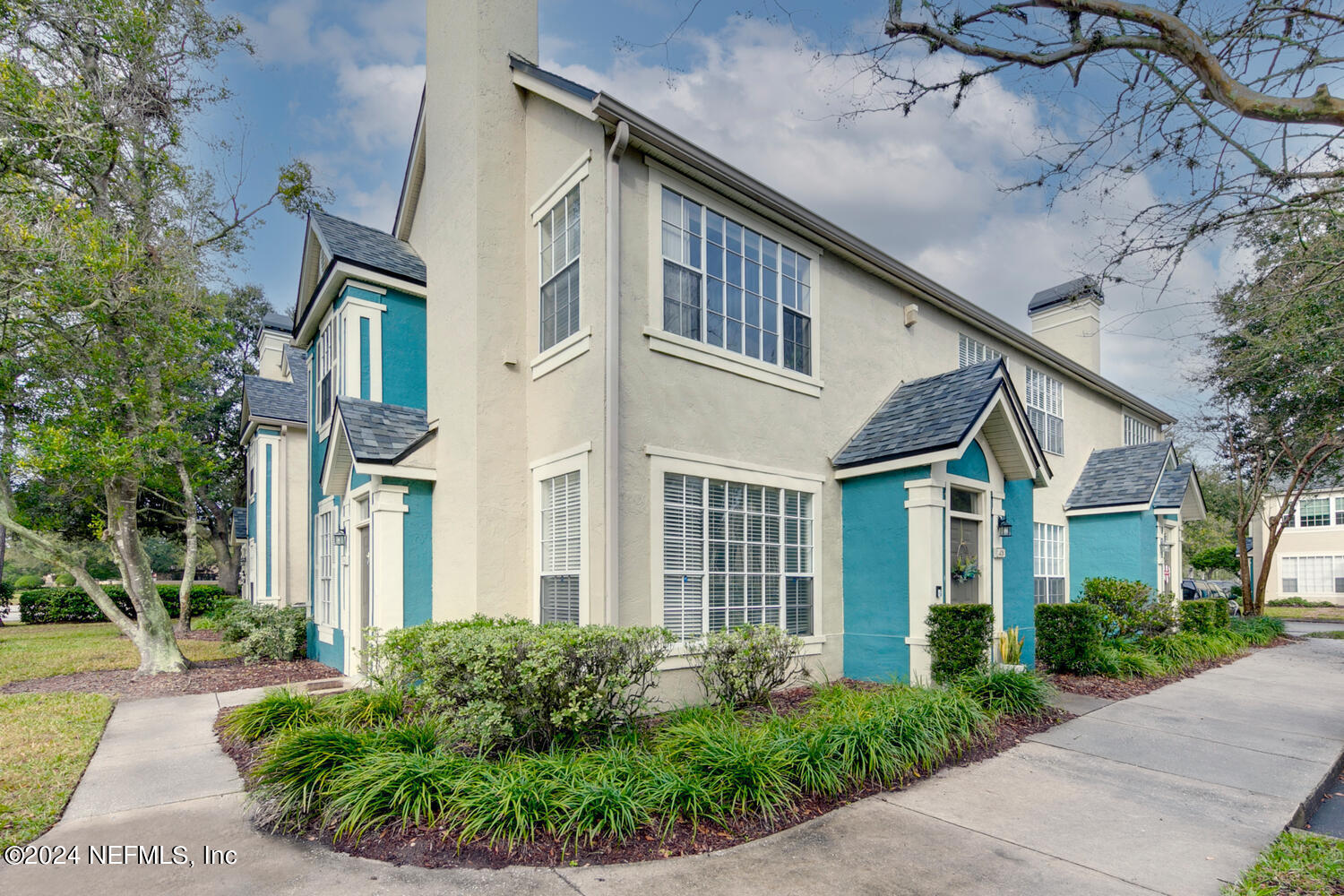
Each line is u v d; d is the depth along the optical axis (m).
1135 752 6.40
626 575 6.95
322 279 10.47
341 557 10.04
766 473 8.48
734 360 8.24
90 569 35.12
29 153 9.93
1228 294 6.65
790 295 9.18
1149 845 4.41
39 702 8.02
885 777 5.36
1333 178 5.09
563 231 8.01
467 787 4.50
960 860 4.15
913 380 11.16
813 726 5.77
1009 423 9.27
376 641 7.27
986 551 9.42
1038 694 7.49
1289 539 32.72
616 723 5.93
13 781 5.29
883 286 10.75
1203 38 4.59
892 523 8.77
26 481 11.93
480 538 7.79
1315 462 18.12
